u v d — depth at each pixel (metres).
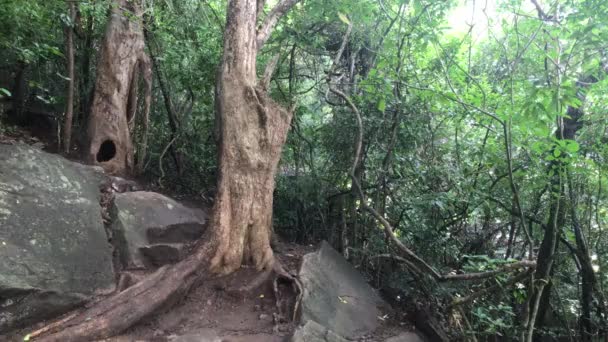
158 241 5.21
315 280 5.42
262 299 5.02
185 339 4.12
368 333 5.17
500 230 7.91
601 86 5.39
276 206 7.60
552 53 5.46
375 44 7.64
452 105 6.57
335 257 6.31
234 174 5.20
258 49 5.69
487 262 5.52
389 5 7.06
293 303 4.97
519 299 5.52
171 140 7.46
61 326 3.84
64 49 6.74
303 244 7.35
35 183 4.75
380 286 6.62
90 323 3.90
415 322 5.74
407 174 7.02
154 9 7.02
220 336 4.32
